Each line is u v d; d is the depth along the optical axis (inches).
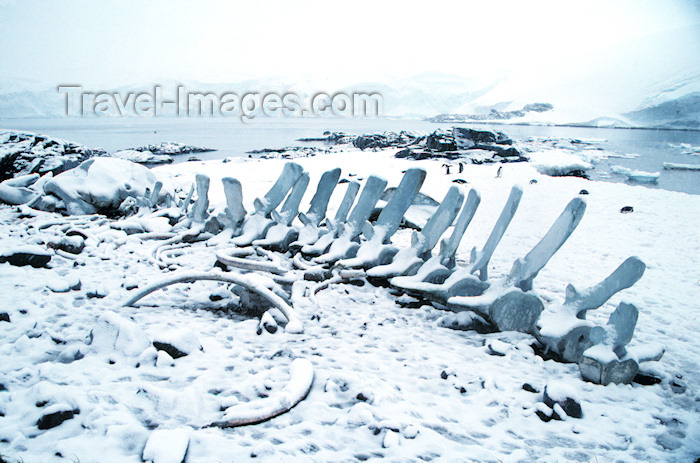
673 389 165.8
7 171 602.9
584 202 188.7
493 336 201.6
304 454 116.9
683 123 6673.2
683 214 597.9
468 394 153.6
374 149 2015.3
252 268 246.7
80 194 425.4
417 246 258.4
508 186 914.1
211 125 6692.9
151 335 184.7
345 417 133.2
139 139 3208.7
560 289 290.4
